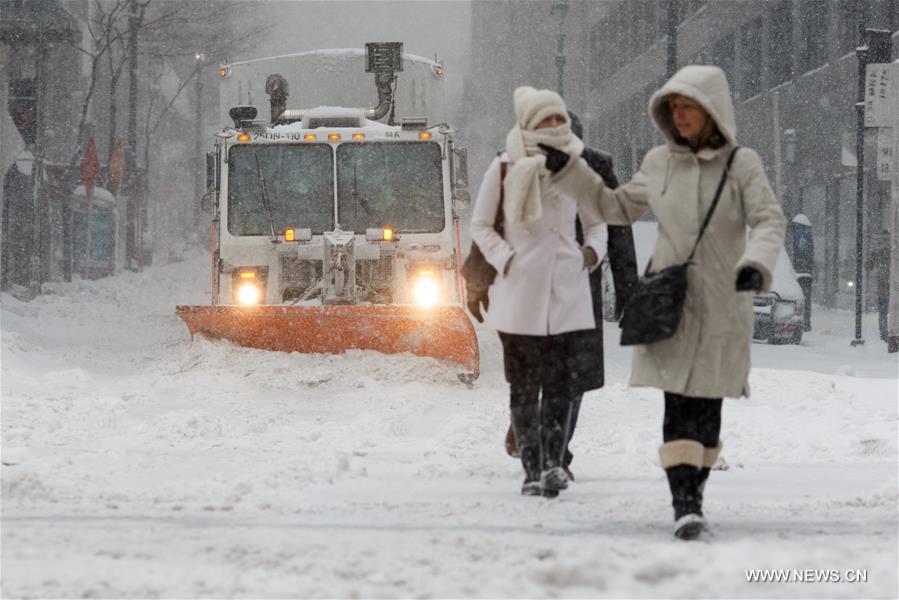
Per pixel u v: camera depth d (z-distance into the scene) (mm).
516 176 18219
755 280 14156
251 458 23531
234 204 42969
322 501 18172
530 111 18531
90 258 124125
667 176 15352
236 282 42781
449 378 37125
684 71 15039
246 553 12875
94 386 35500
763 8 127500
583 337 18906
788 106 119812
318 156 43188
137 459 23141
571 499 18328
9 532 14328
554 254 18719
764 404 31594
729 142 15211
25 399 30875
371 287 42500
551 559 12414
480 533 14617
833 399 32062
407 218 42938
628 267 21062
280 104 46719
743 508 17594
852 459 24781
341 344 38469
